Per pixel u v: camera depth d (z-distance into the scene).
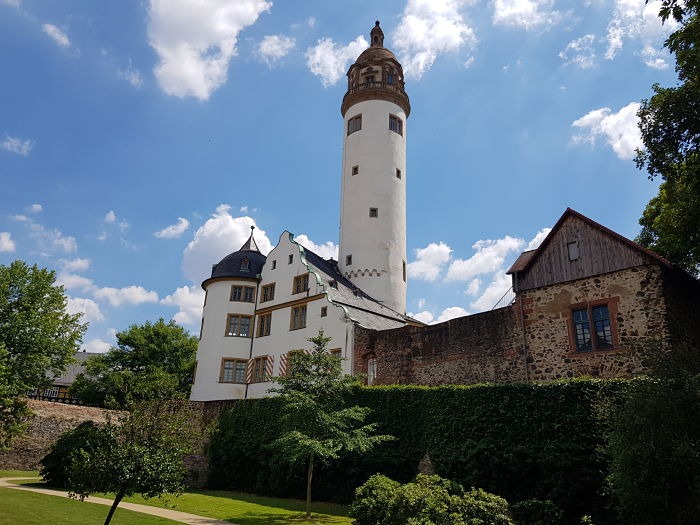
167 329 49.06
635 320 19.39
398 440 20.95
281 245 37.28
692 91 16.94
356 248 40.97
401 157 44.38
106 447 12.64
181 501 20.88
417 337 26.92
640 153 20.02
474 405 18.88
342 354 29.59
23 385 25.92
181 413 14.00
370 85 44.81
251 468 26.20
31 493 18.55
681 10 12.17
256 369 35.38
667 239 20.86
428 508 12.43
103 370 45.22
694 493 10.92
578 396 16.33
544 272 22.58
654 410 11.80
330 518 17.70
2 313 27.36
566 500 15.28
